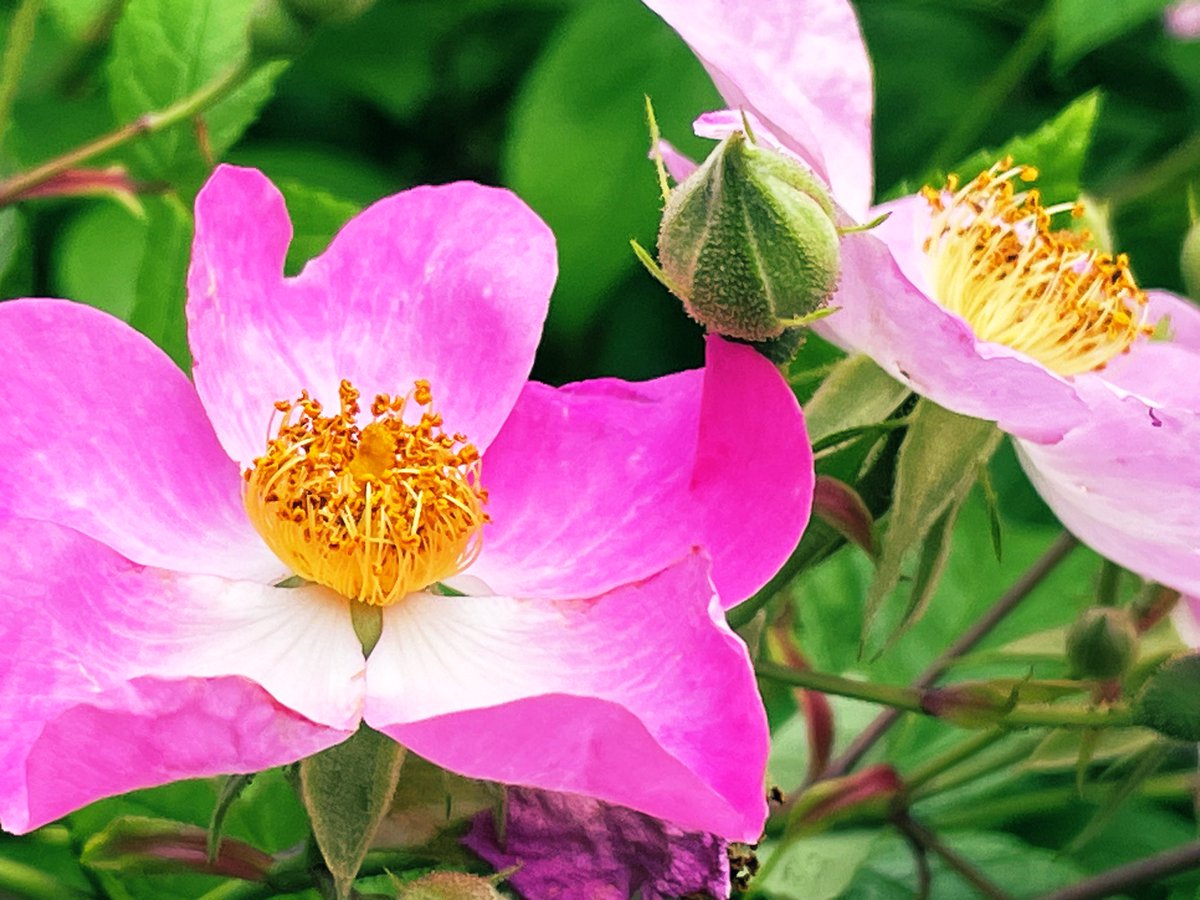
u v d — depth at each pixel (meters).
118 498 0.27
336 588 0.28
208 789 0.29
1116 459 0.27
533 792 0.26
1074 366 0.31
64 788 0.24
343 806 0.25
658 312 0.38
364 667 0.27
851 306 0.27
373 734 0.26
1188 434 0.27
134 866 0.26
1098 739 0.30
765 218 0.26
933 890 0.33
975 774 0.31
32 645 0.25
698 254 0.26
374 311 0.28
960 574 0.35
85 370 0.27
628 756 0.24
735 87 0.27
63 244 0.35
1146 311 0.32
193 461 0.27
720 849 0.26
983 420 0.28
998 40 0.40
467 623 0.27
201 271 0.27
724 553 0.27
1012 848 0.33
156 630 0.27
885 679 0.34
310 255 0.31
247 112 0.31
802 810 0.30
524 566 0.28
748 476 0.27
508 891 0.26
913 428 0.28
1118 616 0.29
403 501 0.28
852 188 0.28
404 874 0.29
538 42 0.40
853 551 0.34
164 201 0.30
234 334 0.28
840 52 0.28
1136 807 0.34
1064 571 0.35
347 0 0.30
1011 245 0.31
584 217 0.36
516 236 0.28
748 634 0.28
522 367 0.28
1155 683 0.29
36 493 0.26
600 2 0.37
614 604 0.27
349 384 0.28
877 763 0.33
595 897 0.26
